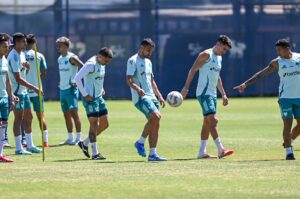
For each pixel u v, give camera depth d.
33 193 30.84
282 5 99.81
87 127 66.06
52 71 98.75
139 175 35.41
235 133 59.03
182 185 32.50
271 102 93.50
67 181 33.72
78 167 38.47
